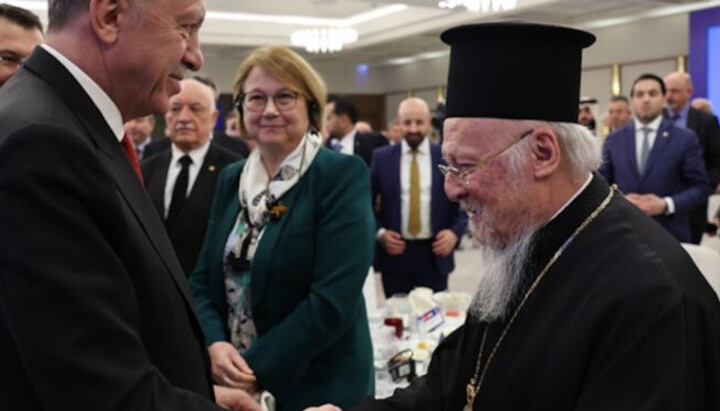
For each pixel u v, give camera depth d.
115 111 0.97
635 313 0.91
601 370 0.92
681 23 9.72
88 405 0.78
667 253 0.98
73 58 0.93
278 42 10.77
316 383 1.64
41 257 0.76
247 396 1.47
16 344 0.79
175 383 0.96
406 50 13.16
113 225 0.85
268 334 1.59
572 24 10.50
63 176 0.79
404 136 3.77
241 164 1.87
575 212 1.06
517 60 1.02
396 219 3.73
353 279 1.58
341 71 15.49
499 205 1.06
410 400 1.25
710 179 4.48
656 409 0.86
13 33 1.49
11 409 0.81
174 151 2.69
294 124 1.65
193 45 1.01
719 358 0.92
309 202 1.64
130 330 0.84
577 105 1.07
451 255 3.72
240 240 1.69
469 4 6.14
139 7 0.91
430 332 2.31
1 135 0.80
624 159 3.69
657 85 3.63
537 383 1.00
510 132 1.03
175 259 1.01
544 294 1.05
